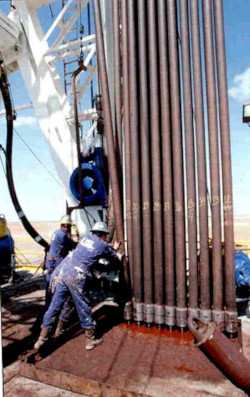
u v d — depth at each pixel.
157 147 3.53
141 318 3.57
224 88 3.40
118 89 3.91
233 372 2.27
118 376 2.52
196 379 2.45
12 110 5.04
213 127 3.41
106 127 3.84
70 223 4.07
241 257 4.17
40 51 5.73
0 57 4.81
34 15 5.89
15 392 2.52
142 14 3.57
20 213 5.16
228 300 3.29
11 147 5.07
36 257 10.12
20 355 2.90
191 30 3.47
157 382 2.43
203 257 3.40
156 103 3.53
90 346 3.00
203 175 3.43
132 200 3.65
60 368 2.66
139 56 3.60
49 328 2.97
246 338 3.34
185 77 3.48
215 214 3.38
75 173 5.27
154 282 3.57
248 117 4.59
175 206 3.49
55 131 5.76
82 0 5.64
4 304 4.80
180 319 3.38
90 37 5.30
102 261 3.72
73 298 3.05
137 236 3.59
